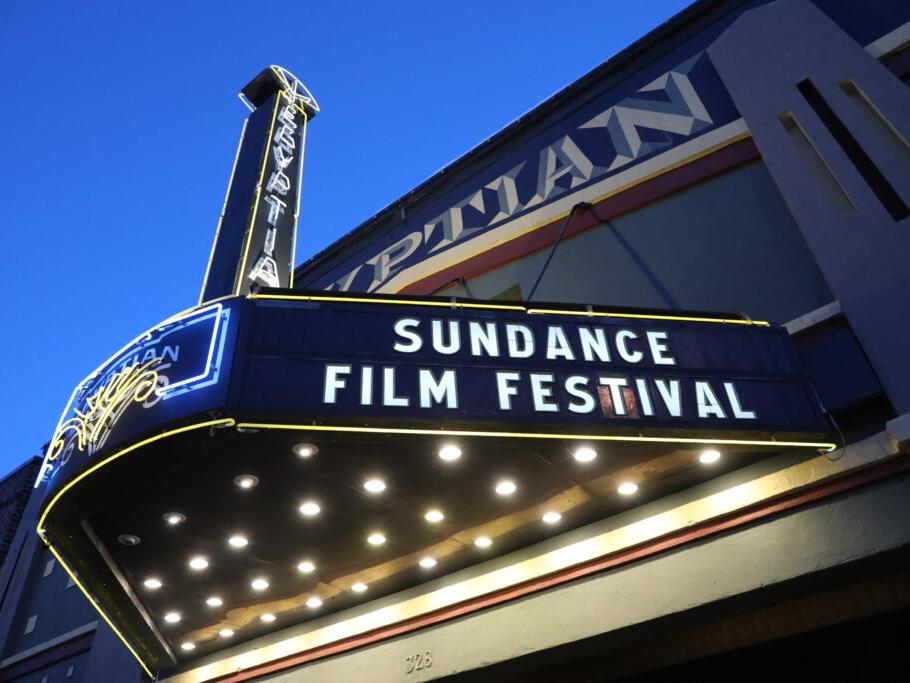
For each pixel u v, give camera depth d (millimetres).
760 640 9273
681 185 12000
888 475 7707
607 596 9086
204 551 9641
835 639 9062
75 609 19094
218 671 12828
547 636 9328
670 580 8695
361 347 7824
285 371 7527
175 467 7863
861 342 8406
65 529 8773
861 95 10562
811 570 7758
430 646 10422
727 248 10969
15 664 19312
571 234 12938
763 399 7965
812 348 8719
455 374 7684
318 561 10133
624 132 13484
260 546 9625
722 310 10422
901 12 11203
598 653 9914
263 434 7328
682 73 13367
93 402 8398
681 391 7855
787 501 8227
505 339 8055
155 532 9133
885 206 9680
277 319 7988
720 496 8672
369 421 7289
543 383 7711
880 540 7473
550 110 15125
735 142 11766
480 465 8273
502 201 14680
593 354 8031
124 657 15672
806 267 10031
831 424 8086
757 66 11922
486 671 9875
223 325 7926
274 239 14594
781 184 10430
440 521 9383
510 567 10047
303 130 17812
